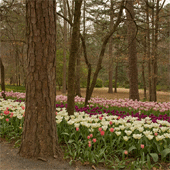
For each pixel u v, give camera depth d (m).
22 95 8.62
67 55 20.09
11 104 5.45
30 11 3.10
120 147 3.54
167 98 15.95
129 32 10.22
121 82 29.17
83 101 8.04
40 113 3.21
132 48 10.31
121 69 27.73
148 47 11.41
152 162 3.35
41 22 3.12
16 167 2.89
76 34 5.39
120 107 6.87
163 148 3.51
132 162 3.11
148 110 6.77
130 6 9.81
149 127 3.83
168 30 9.98
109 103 7.34
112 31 6.57
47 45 3.18
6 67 17.31
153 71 11.88
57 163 3.10
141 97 18.08
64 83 17.98
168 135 3.44
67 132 3.90
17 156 3.25
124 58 10.45
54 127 3.39
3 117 4.45
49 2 3.18
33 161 3.10
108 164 3.20
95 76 6.79
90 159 3.10
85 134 3.77
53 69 3.31
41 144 3.20
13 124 4.51
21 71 13.41
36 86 3.18
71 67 5.34
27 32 3.17
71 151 3.50
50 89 3.28
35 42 3.12
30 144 3.21
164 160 3.35
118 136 3.77
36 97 3.19
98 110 5.95
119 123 4.38
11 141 3.95
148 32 11.80
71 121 3.91
